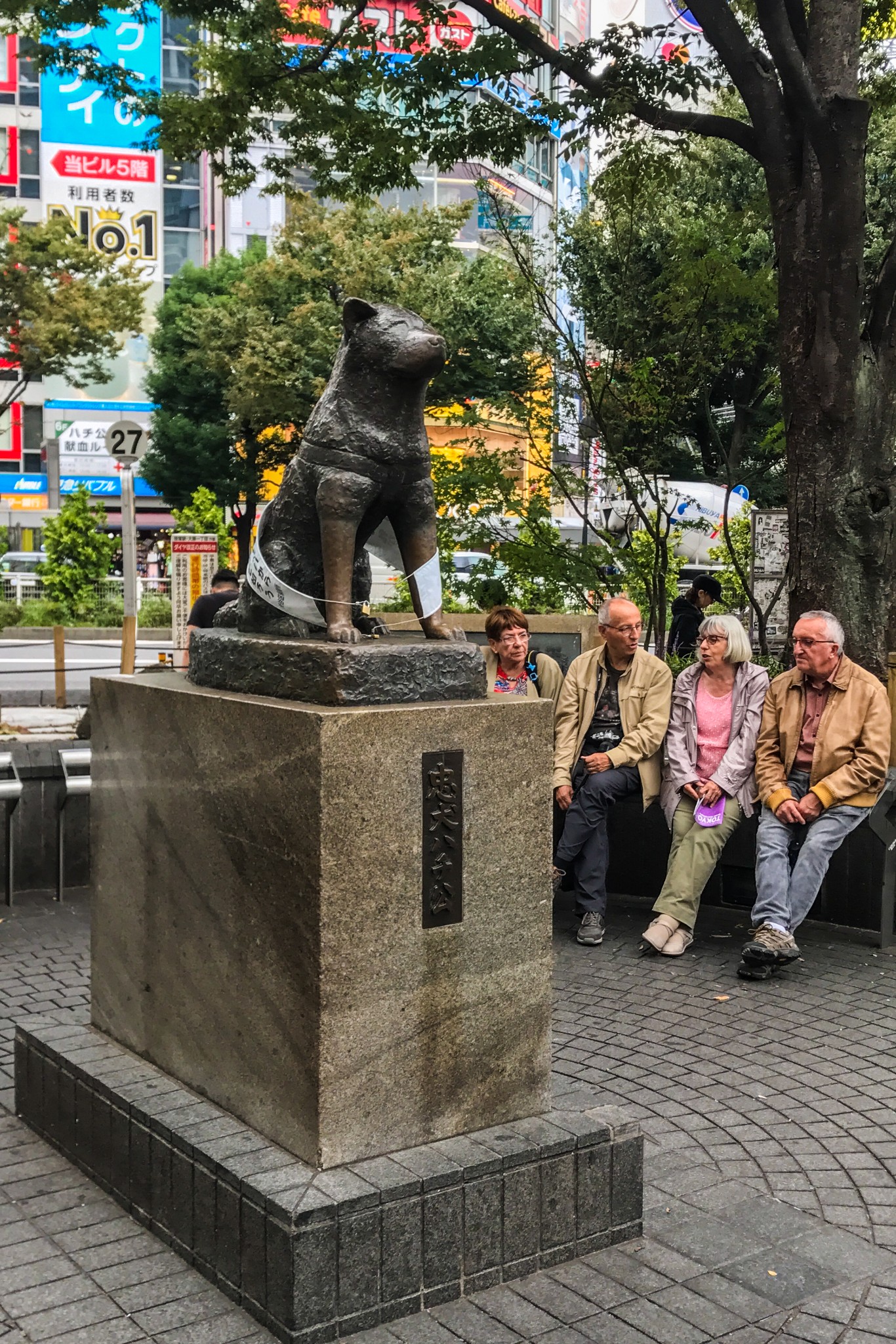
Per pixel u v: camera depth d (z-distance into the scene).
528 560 8.95
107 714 3.80
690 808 6.20
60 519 22.94
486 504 9.42
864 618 7.06
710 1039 4.84
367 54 10.54
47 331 15.86
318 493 3.24
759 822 6.30
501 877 3.17
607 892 7.29
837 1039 4.86
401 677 3.06
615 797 6.31
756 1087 4.36
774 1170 3.71
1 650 22.44
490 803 3.14
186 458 23.08
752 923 6.21
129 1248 3.13
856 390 7.01
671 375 9.12
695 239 8.72
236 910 3.15
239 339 20.59
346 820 2.88
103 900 3.86
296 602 3.29
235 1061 3.19
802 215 7.02
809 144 7.00
